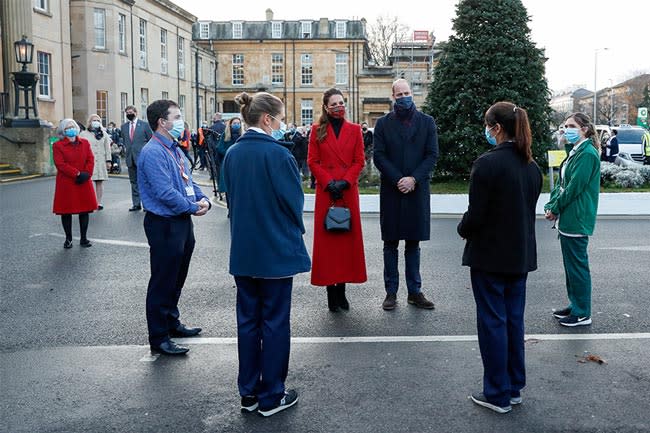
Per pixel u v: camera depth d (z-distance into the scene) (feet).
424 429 13.21
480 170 13.84
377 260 31.71
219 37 211.20
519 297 14.49
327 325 20.54
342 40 206.90
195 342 18.89
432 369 16.56
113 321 20.94
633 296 23.89
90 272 28.19
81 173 33.09
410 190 21.83
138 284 26.04
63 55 105.19
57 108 103.09
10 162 76.69
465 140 56.08
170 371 16.57
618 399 14.65
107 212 46.68
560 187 20.59
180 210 17.25
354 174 21.61
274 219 14.07
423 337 19.20
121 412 14.11
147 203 17.54
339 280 21.67
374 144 22.70
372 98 207.41
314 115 209.46
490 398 14.07
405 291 25.11
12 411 14.14
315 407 14.33
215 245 34.94
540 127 56.85
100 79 121.29
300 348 18.26
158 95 147.13
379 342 18.76
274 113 14.48
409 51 225.15
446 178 59.26
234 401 14.73
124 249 33.53
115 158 84.28
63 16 105.29
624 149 89.30
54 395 15.02
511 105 14.29
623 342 18.69
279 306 14.23
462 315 21.62
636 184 55.31
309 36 209.67
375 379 15.92
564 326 20.26
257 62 208.64
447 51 58.18
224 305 23.02
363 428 13.28
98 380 15.93
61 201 33.14
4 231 38.40
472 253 14.28
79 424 13.52
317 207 22.00
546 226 42.96
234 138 44.09
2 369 16.66
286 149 14.30
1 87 93.71
